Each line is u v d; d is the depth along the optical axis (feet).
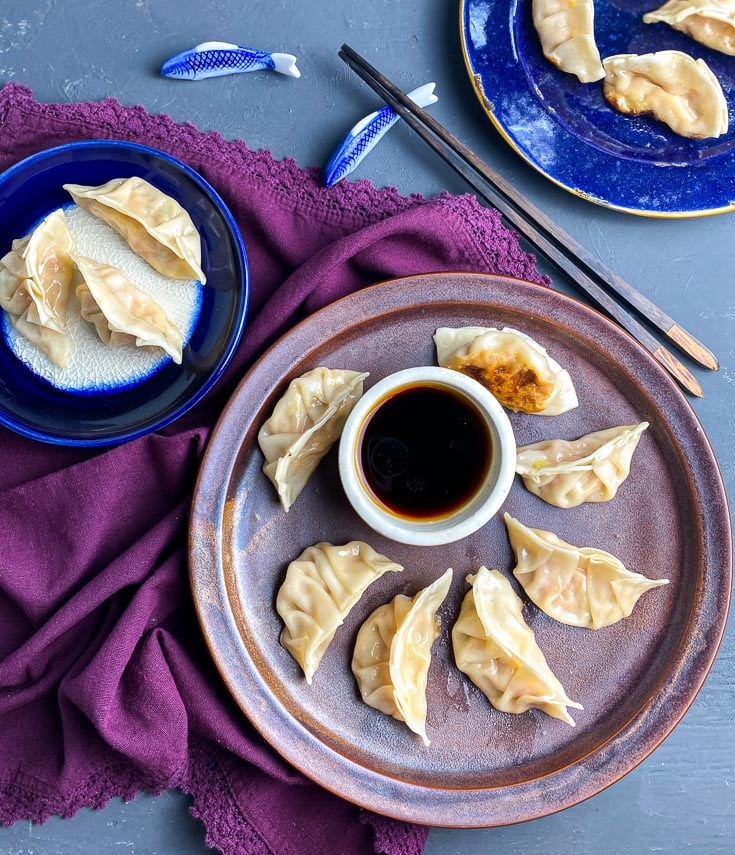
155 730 1.31
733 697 1.49
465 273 1.32
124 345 1.41
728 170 1.47
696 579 1.34
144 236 1.40
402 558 1.34
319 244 1.44
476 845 1.45
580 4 1.42
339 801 1.39
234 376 1.41
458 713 1.33
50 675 1.37
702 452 1.34
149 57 1.47
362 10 1.50
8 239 1.42
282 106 1.49
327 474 1.34
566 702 1.29
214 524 1.29
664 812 1.48
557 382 1.33
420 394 1.29
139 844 1.40
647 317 1.45
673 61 1.45
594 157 1.46
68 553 1.35
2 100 1.41
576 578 1.34
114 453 1.35
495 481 1.22
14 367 1.41
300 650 1.29
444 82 1.50
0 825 1.38
